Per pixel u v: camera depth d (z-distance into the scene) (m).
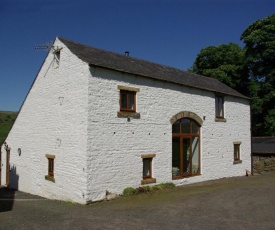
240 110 18.59
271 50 26.50
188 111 14.63
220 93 16.64
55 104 12.52
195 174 15.02
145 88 12.63
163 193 11.58
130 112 12.04
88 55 11.99
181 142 14.38
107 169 10.97
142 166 12.27
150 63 16.06
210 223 7.27
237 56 31.02
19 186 15.56
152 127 12.80
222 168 16.69
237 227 6.91
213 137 16.19
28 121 14.80
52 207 9.90
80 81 11.02
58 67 12.49
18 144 15.82
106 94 11.16
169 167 13.47
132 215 8.22
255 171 20.64
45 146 13.14
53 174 12.47
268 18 27.38
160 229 6.89
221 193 11.00
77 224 7.45
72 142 11.24
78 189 10.70
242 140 18.58
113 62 12.45
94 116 10.73
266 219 7.49
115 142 11.30
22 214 8.84
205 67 32.75
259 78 28.98
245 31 29.69
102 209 9.21
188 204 9.35
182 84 14.15
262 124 27.27
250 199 9.79
